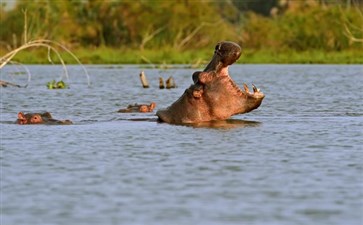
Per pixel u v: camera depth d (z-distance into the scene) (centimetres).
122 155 3962
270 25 17400
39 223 2822
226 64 4856
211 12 18200
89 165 3728
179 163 3753
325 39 16512
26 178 3469
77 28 17662
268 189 3256
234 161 3791
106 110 6116
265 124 5059
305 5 17975
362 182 3362
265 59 15525
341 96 7288
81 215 2909
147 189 3262
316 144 4256
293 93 7675
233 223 2805
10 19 16825
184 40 17375
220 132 4669
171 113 5081
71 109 6219
